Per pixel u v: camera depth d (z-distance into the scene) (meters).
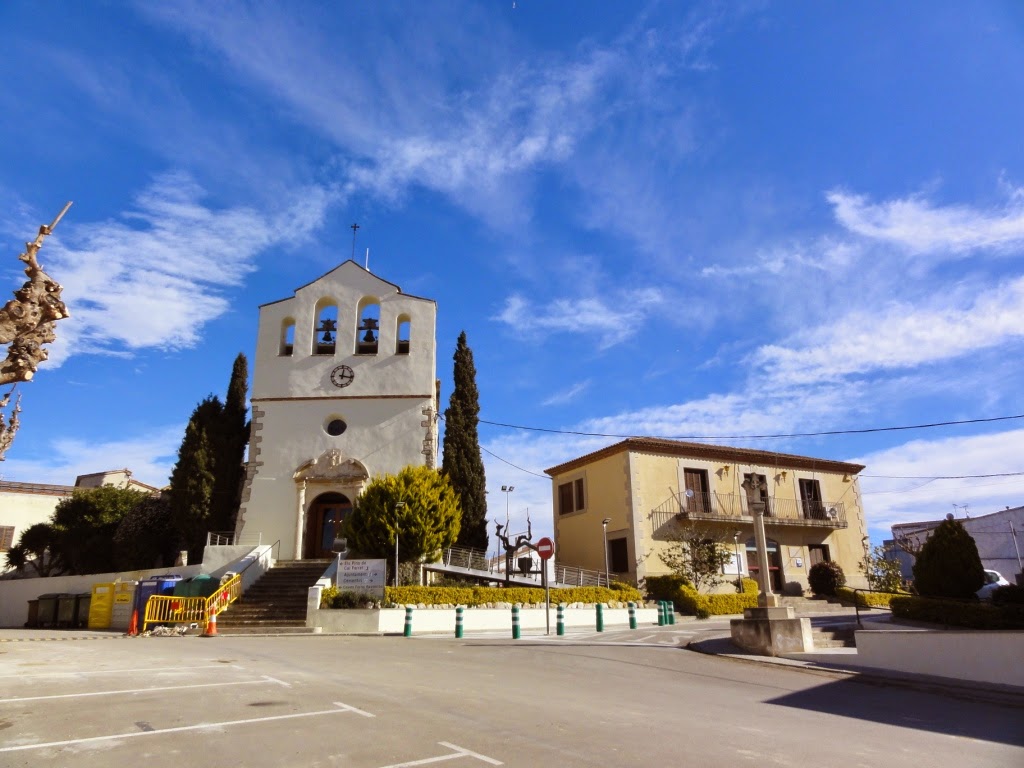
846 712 8.58
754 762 5.99
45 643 15.34
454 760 5.77
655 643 16.52
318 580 22.80
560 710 7.97
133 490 37.78
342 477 29.17
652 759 5.95
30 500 43.38
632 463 32.72
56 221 10.41
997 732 7.56
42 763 5.50
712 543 30.41
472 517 32.34
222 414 32.59
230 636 19.08
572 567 32.41
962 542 21.58
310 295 31.91
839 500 37.12
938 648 11.20
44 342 10.26
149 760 5.62
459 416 34.00
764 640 14.10
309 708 7.71
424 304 31.73
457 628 18.48
